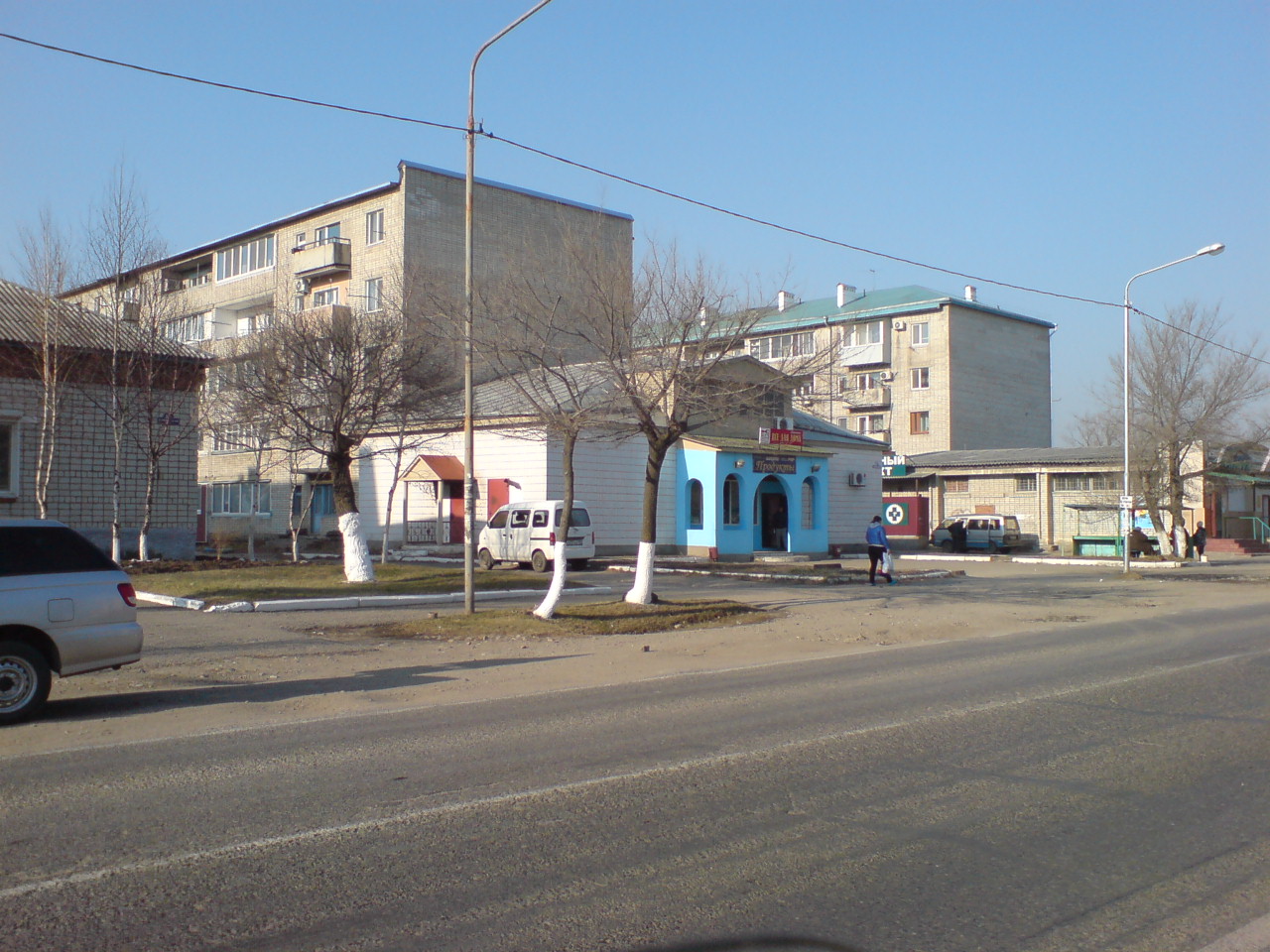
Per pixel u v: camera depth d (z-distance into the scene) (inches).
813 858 223.1
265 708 412.8
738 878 211.0
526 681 483.8
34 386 944.9
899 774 296.0
